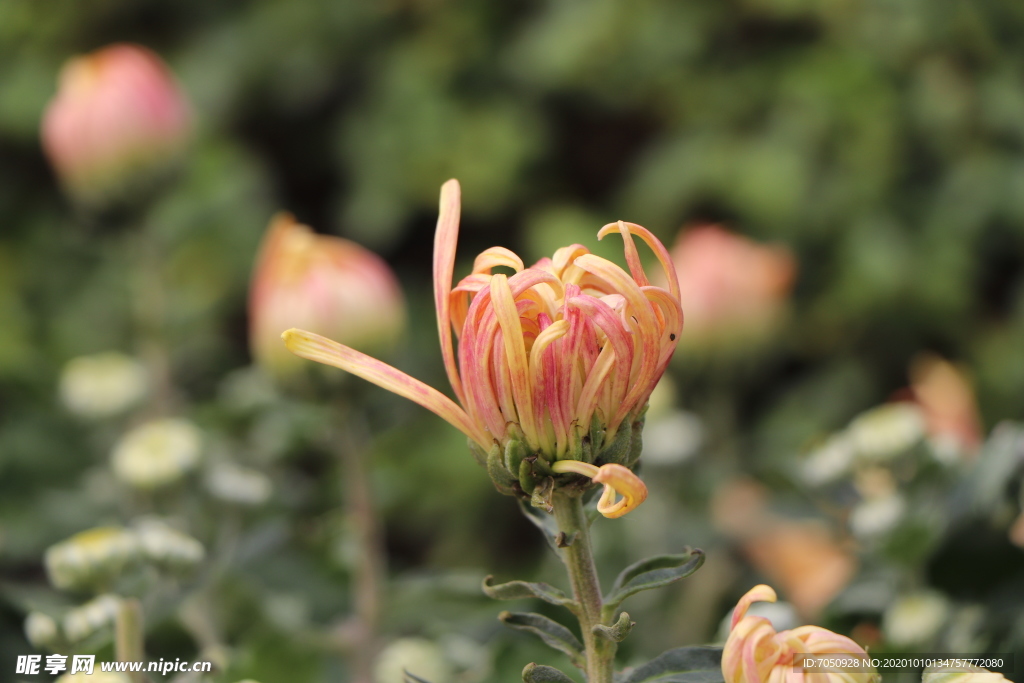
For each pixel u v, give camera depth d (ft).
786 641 2.64
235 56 9.35
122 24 9.80
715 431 5.25
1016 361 8.23
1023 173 8.33
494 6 9.40
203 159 8.04
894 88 8.34
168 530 3.30
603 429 2.65
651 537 4.80
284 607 3.92
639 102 9.35
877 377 8.73
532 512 2.75
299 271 3.54
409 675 2.77
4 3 9.48
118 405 5.16
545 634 2.72
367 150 9.30
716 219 8.86
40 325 8.38
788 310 8.18
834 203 8.35
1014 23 8.52
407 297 9.27
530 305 2.66
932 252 8.32
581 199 10.08
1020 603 3.19
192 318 5.54
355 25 9.44
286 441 4.24
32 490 5.10
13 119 9.21
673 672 2.72
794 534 4.60
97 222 5.21
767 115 8.69
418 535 9.24
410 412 3.96
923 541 3.23
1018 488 3.21
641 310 2.63
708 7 8.89
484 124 9.12
